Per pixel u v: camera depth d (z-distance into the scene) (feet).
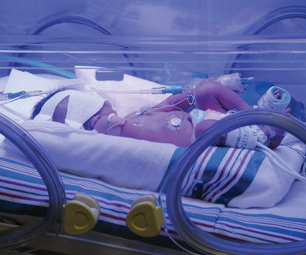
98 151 3.18
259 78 4.33
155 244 2.96
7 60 4.03
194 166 3.05
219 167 3.01
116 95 4.50
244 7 5.44
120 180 3.32
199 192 3.22
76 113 3.97
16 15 6.00
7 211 3.09
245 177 2.99
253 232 2.77
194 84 4.15
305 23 5.39
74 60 4.01
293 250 2.62
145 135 3.76
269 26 5.57
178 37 4.05
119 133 3.84
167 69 4.13
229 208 3.15
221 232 2.81
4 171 3.12
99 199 3.02
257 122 2.28
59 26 6.07
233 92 4.02
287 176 3.08
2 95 4.01
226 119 2.31
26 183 3.07
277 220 2.87
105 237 3.02
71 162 3.25
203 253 2.77
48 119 3.89
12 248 2.96
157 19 5.82
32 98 4.13
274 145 3.43
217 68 4.21
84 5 5.81
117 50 3.79
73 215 2.53
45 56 4.03
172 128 3.92
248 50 3.58
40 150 2.56
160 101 4.51
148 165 3.11
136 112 4.38
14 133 2.48
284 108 3.76
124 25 5.95
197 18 5.70
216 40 3.76
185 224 2.61
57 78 4.52
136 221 2.49
